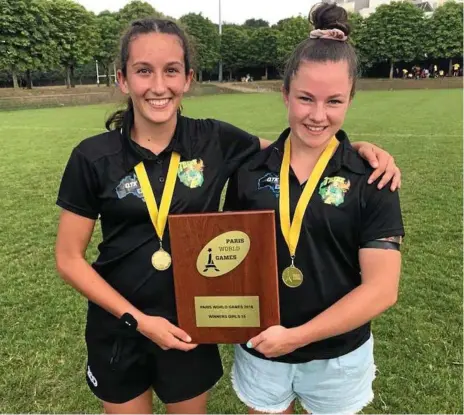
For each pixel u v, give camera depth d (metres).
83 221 2.11
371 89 47.78
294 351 2.12
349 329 1.91
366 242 1.98
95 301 2.06
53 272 5.18
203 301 2.05
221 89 49.06
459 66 60.72
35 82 56.91
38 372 3.53
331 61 1.88
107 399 2.30
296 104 1.95
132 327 2.03
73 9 42.56
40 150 13.32
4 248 5.90
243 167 2.18
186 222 1.97
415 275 4.90
